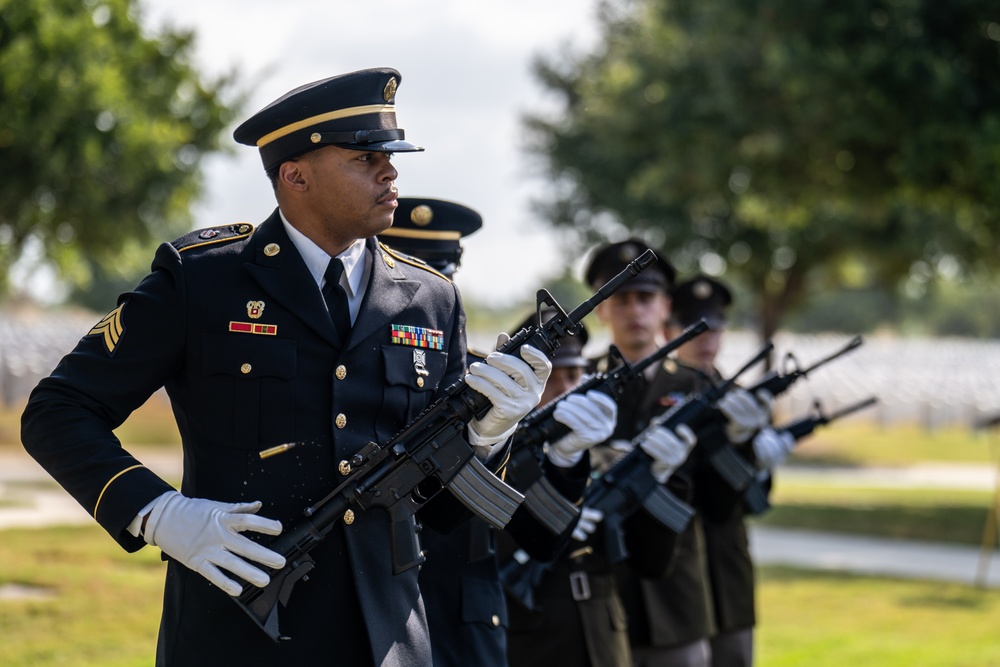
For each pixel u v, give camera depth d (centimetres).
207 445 400
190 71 2031
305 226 414
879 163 1875
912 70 1662
